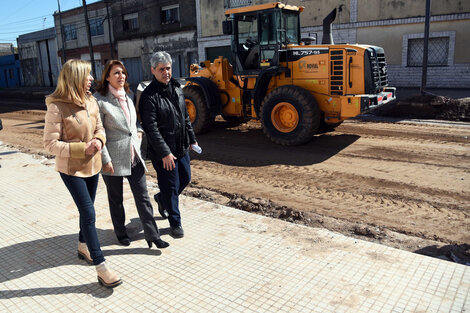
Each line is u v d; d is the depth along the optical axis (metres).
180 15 23.97
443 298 2.90
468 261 3.57
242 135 9.66
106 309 2.92
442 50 15.48
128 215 4.70
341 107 7.84
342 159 7.23
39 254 3.81
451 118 10.61
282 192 5.65
